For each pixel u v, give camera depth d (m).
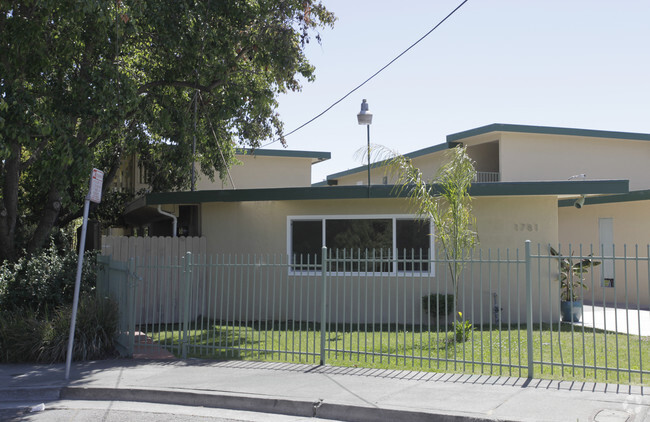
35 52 11.81
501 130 21.66
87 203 8.97
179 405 7.62
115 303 10.59
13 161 13.66
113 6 11.66
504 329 12.90
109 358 10.08
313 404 7.09
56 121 11.48
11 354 9.86
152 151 19.56
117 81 12.09
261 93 15.51
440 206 14.24
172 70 15.04
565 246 21.81
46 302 11.70
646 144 24.11
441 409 6.69
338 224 14.56
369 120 12.73
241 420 6.89
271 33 13.80
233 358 9.92
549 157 22.75
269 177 25.67
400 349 10.53
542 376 8.27
